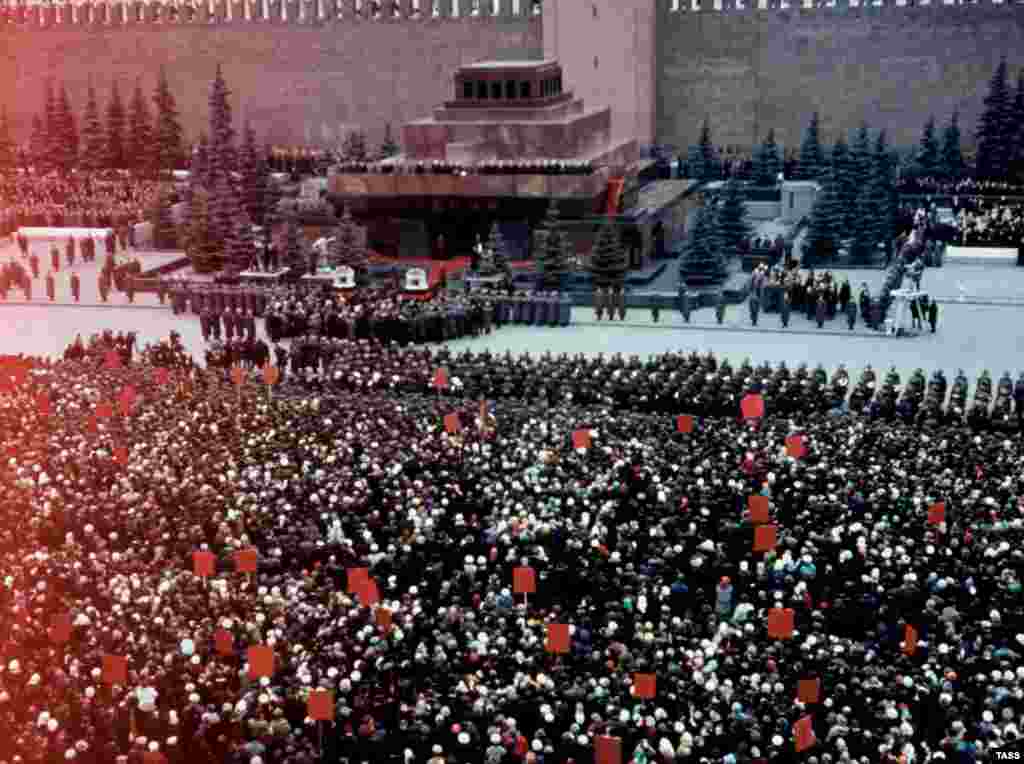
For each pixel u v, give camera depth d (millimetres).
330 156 135000
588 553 48062
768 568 46812
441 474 54938
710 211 96875
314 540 49688
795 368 78625
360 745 38000
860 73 131625
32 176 129125
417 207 103438
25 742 37906
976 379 76312
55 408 64625
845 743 36812
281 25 143625
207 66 146500
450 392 71125
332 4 141750
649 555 48469
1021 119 117500
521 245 103750
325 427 60250
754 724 37500
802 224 115438
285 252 99312
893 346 83125
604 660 41750
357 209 104688
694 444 58344
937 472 53906
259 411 62750
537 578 47125
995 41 128000
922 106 131250
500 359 74125
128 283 97375
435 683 40562
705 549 48344
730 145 135875
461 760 37438
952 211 113125
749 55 133500
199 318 92562
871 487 52219
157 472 55312
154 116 148500
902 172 121438
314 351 78312
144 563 48188
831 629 44094
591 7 130875
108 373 70812
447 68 140000
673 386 69312
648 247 103875
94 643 42812
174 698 40188
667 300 93125
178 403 64562
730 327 88250
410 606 45219
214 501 52812
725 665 40500
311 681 40750
